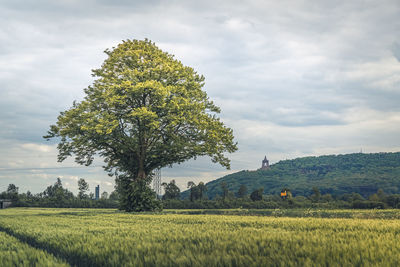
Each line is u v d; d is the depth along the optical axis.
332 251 4.82
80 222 13.91
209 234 7.45
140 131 32.91
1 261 5.54
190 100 34.22
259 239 6.36
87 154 35.56
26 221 15.39
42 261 5.42
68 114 32.31
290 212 21.12
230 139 34.38
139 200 32.59
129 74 32.03
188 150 34.81
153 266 4.64
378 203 33.69
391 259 4.21
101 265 5.30
